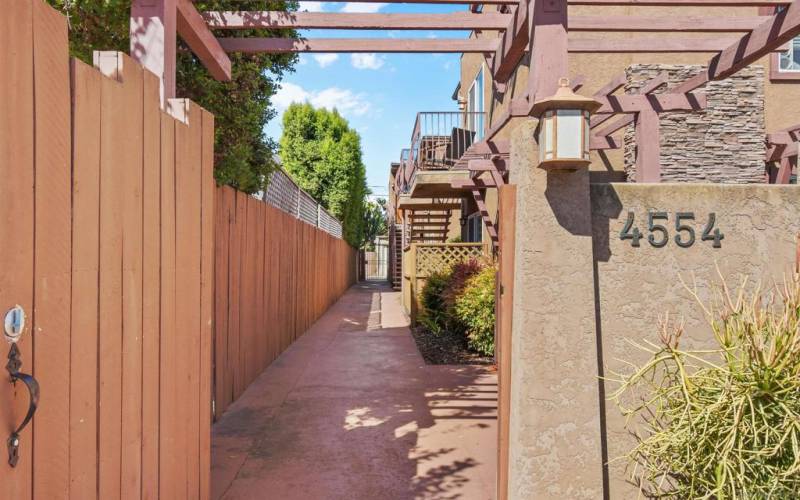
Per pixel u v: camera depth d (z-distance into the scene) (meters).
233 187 5.50
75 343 1.65
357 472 3.66
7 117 1.34
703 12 7.00
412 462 3.84
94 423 1.76
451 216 15.95
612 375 2.77
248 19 3.56
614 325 2.79
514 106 3.83
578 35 7.16
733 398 2.07
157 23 2.84
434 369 6.92
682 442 2.17
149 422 2.20
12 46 1.36
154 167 2.25
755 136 7.15
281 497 3.28
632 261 2.81
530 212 2.68
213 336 4.68
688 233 2.83
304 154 22.72
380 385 6.05
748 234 2.84
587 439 2.64
